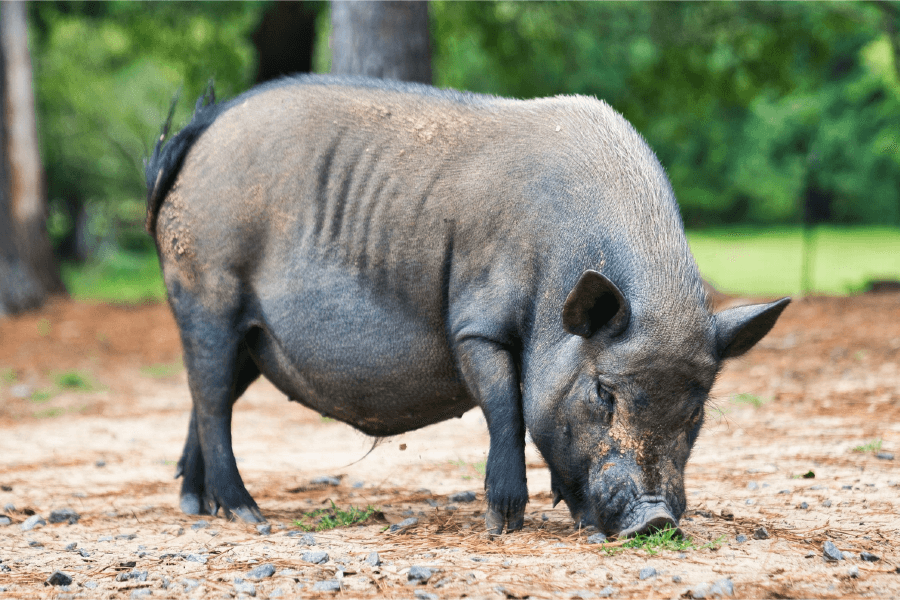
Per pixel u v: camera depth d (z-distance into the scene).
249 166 10.62
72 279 68.12
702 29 37.41
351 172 10.17
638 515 8.25
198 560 8.66
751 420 16.02
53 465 15.04
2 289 37.19
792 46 37.09
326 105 10.56
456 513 10.70
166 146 11.11
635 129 9.70
